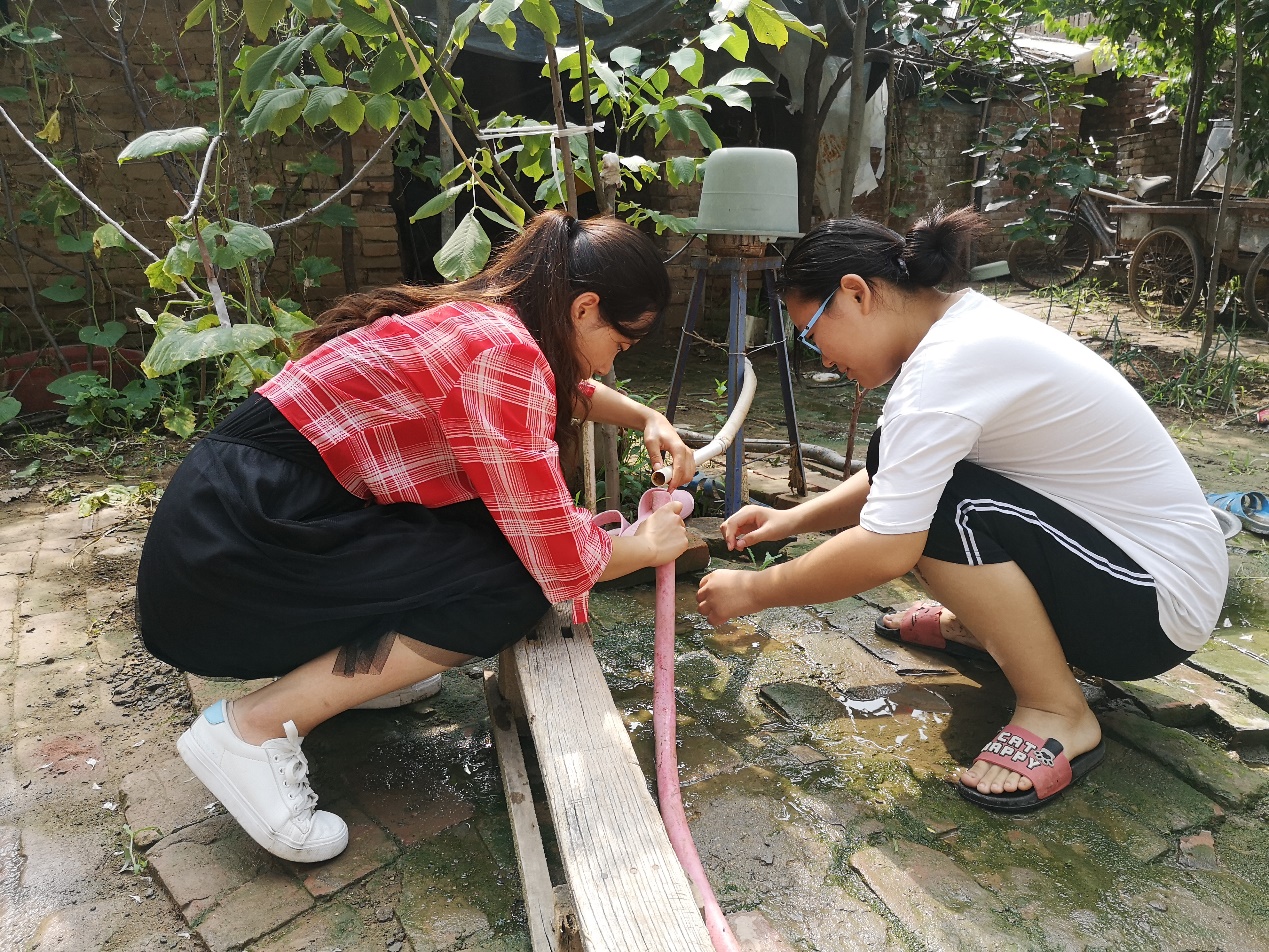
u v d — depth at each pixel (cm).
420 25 402
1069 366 168
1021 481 176
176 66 488
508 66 648
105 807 174
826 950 140
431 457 159
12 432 425
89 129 473
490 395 147
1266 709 207
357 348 155
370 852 161
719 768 184
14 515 327
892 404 167
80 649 232
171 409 384
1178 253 760
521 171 279
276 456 154
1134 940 142
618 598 259
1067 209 956
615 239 158
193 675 212
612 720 153
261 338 197
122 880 157
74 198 412
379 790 178
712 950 112
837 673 220
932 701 208
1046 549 171
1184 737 194
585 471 251
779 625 244
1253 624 253
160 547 150
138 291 498
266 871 156
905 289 172
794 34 590
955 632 222
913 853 160
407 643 156
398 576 153
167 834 165
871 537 164
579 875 123
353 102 228
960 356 162
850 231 172
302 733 157
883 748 191
